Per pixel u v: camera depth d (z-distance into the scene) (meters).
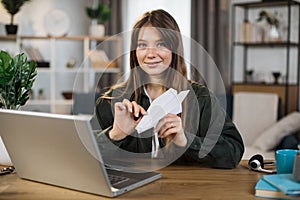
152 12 1.25
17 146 1.28
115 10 5.48
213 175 1.38
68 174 1.21
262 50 4.84
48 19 5.23
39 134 1.18
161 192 1.21
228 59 5.12
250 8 4.86
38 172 1.29
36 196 1.18
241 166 1.51
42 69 5.10
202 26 5.13
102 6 5.27
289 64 4.68
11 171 1.43
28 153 1.26
